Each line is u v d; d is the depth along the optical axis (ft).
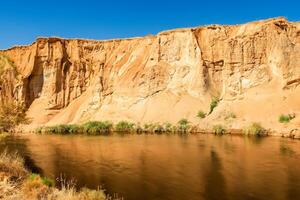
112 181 78.69
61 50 257.96
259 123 162.71
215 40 220.64
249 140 138.10
